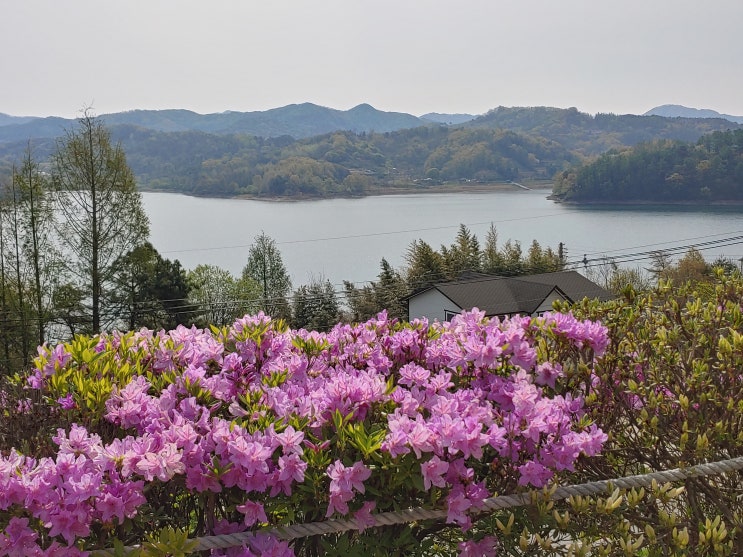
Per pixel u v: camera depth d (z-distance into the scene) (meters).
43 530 2.21
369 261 87.75
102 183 36.78
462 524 2.36
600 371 3.04
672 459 2.84
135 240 37.81
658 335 3.15
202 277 52.06
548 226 94.00
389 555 2.41
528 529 2.50
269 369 3.20
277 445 2.27
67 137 36.41
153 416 2.55
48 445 2.73
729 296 3.45
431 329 3.66
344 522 2.27
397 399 2.62
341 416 2.41
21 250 36.50
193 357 3.19
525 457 2.56
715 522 2.39
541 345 3.18
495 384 2.91
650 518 2.64
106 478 2.20
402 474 2.29
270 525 2.31
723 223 92.00
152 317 38.00
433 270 42.00
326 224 116.19
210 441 2.32
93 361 3.01
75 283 36.66
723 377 2.92
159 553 2.12
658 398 2.88
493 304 32.28
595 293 33.31
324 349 3.50
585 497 2.54
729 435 2.76
